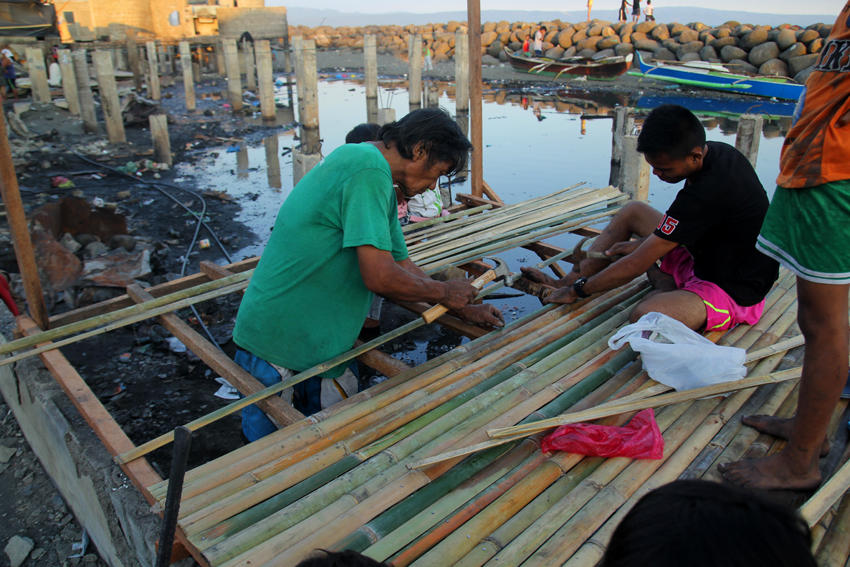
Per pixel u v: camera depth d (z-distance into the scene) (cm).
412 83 1416
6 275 436
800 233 159
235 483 181
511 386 228
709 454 193
